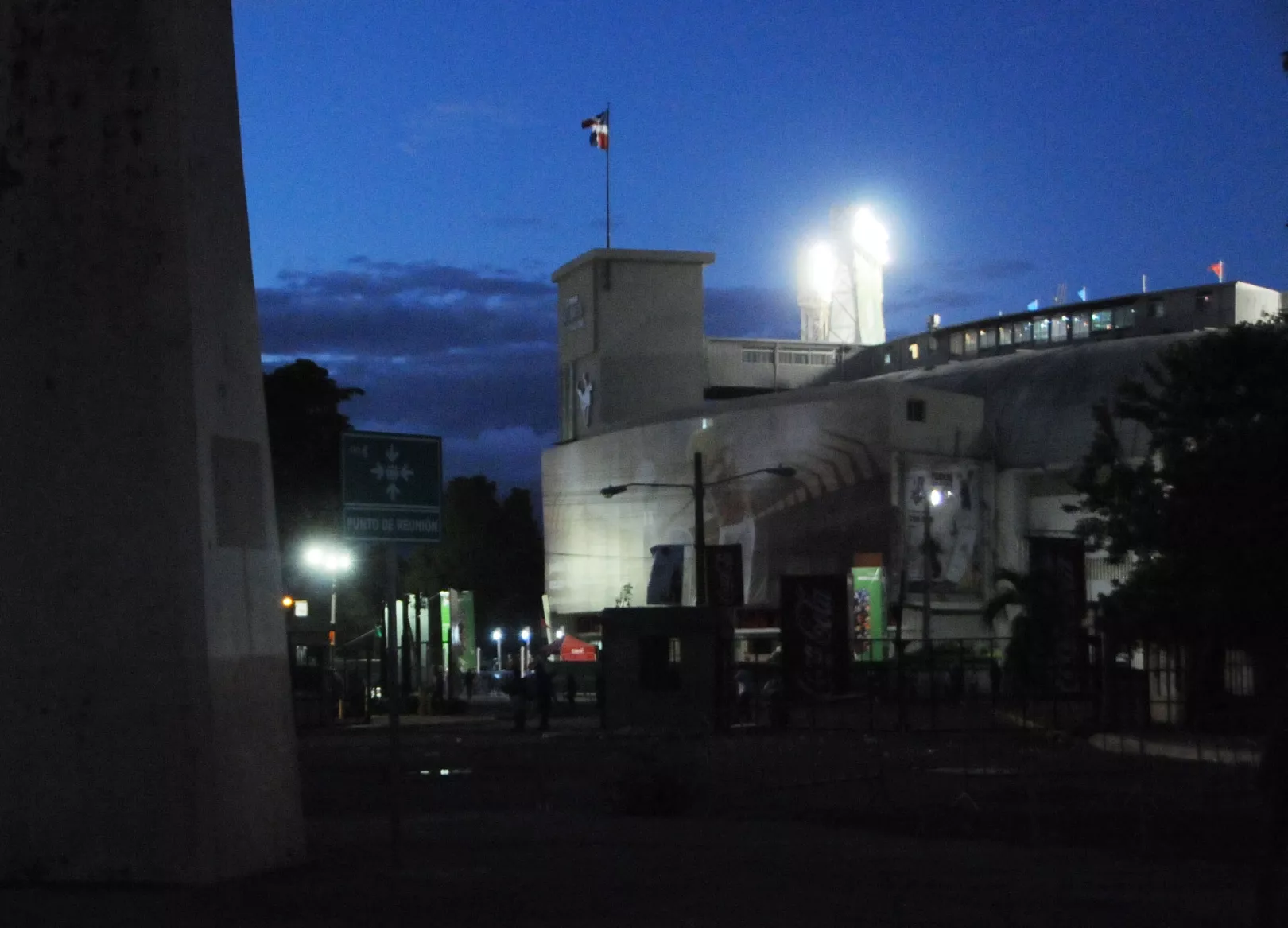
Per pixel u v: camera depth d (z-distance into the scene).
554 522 110.38
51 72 11.27
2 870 10.91
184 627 10.92
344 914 9.76
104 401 11.08
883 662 46.22
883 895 10.87
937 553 84.31
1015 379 93.88
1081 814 17.69
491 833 15.02
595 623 105.94
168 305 11.10
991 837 15.54
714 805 18.88
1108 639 35.94
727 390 125.25
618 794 18.28
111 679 10.95
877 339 140.75
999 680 42.09
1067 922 9.80
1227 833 15.85
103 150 11.20
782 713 41.31
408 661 62.34
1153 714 36.41
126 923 9.38
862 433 84.44
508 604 121.62
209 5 11.71
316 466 63.91
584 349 122.25
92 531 11.03
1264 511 33.91
